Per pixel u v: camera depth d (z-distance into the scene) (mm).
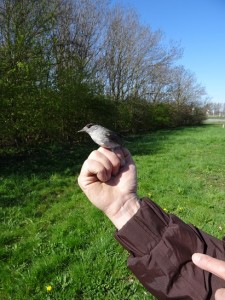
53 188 1787
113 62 5941
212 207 1521
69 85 3551
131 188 422
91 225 1214
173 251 354
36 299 801
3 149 3035
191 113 9062
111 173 427
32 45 2871
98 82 4285
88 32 4973
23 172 2189
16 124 2812
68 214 1365
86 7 4984
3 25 2836
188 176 2182
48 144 3600
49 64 3031
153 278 347
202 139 4676
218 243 370
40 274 894
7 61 2748
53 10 3152
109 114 4457
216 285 326
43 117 3117
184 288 332
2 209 1412
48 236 1143
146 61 6363
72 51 4473
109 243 1052
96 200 417
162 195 1688
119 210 412
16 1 2844
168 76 7348
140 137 5195
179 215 1392
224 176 2232
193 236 369
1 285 861
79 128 4055
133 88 6285
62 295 807
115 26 5887
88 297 818
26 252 1023
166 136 5320
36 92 2973
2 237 1131
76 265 925
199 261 224
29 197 1604
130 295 823
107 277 880
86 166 420
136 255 368
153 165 2516
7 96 2678
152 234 374
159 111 7160
